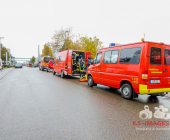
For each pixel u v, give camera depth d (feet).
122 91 20.66
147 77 17.42
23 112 14.52
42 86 29.50
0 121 12.35
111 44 23.98
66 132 10.44
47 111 14.83
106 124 11.87
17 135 10.01
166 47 19.03
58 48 91.04
